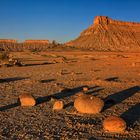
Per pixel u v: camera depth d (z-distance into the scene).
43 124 10.56
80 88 18.77
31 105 13.62
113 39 192.12
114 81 21.78
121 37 196.62
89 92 17.30
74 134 9.41
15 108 13.08
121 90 18.03
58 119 11.23
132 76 25.45
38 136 9.23
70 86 19.58
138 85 20.06
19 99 13.88
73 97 15.62
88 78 23.83
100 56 67.62
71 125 10.35
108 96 16.06
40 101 14.62
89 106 12.05
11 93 16.84
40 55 75.81
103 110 12.64
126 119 11.15
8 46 186.00
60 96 15.92
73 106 13.38
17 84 20.58
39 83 20.98
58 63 43.41
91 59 54.72
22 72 29.38
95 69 32.22
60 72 28.30
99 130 9.81
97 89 18.34
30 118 11.38
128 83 20.86
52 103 14.14
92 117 11.49
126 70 30.86
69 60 51.16
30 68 34.19
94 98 12.29
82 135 9.30
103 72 28.78
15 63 38.00
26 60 51.16
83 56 69.44
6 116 11.68
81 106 12.14
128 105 13.71
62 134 9.41
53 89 18.30
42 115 11.83
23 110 12.70
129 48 174.12
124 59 53.38
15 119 11.23
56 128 10.07
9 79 23.52
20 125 10.44
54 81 22.11
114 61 47.41
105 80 21.88
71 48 152.88
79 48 155.38
